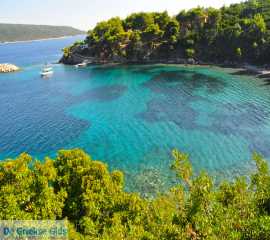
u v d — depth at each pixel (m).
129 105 80.12
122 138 58.28
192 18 147.25
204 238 14.08
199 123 63.28
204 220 14.64
